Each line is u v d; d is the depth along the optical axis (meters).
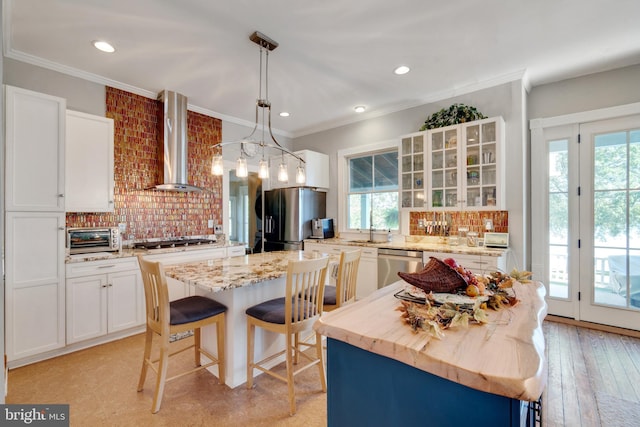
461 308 1.24
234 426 1.82
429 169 3.75
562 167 3.48
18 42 2.66
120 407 1.98
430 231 3.98
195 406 1.99
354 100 4.04
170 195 3.98
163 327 1.92
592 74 3.29
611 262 3.22
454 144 3.59
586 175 3.33
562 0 2.20
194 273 2.15
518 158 3.34
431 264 1.50
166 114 3.67
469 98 3.66
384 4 2.23
